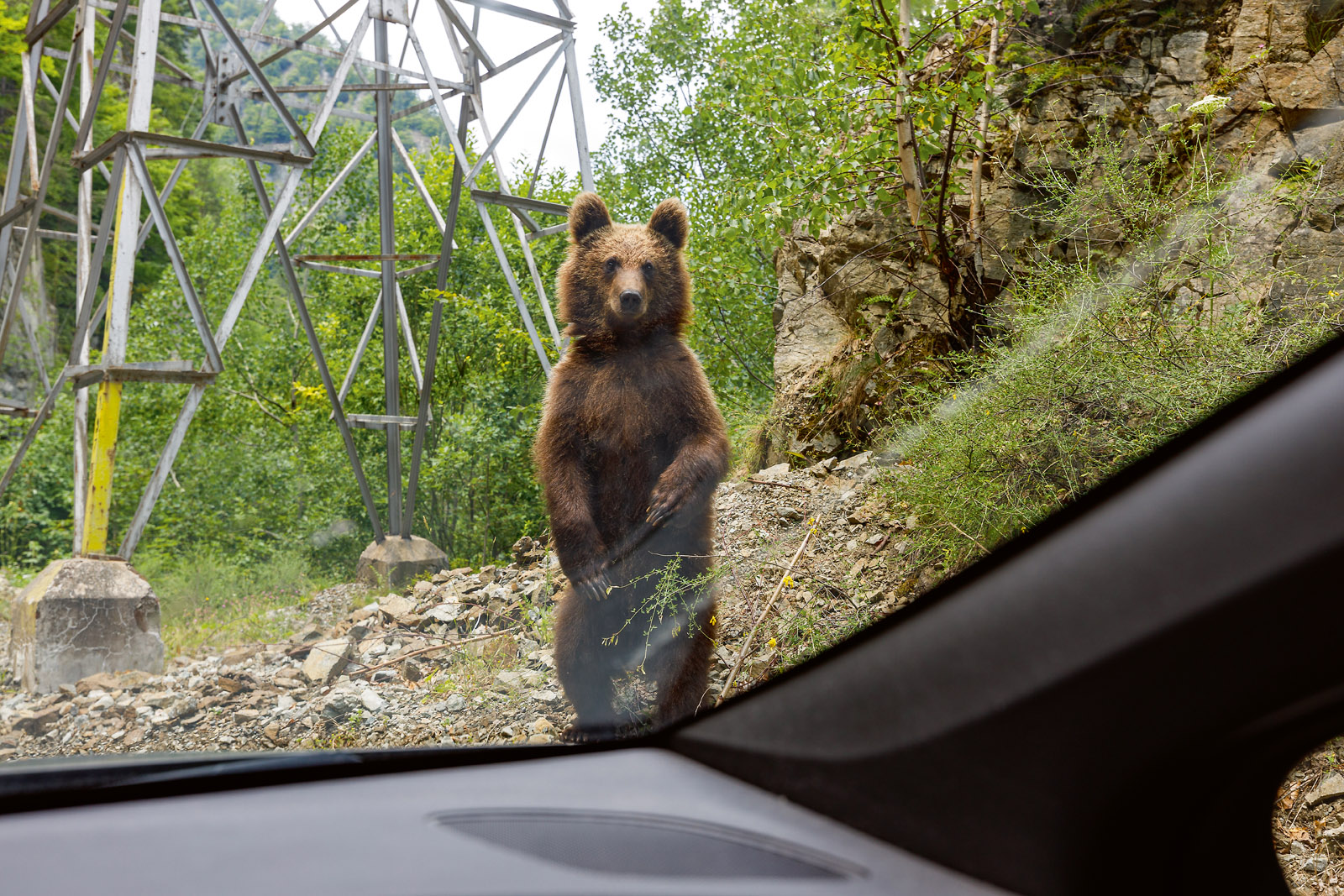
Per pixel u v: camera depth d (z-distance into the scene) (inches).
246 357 568.7
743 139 390.6
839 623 139.3
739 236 280.1
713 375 393.4
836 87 261.1
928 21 254.8
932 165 266.7
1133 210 165.3
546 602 217.5
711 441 161.2
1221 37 243.9
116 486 515.2
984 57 255.0
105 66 327.9
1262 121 222.1
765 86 284.5
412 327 539.5
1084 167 203.9
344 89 452.1
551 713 152.3
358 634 241.8
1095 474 121.3
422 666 190.2
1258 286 152.7
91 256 352.5
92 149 338.0
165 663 253.4
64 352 908.0
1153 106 249.4
